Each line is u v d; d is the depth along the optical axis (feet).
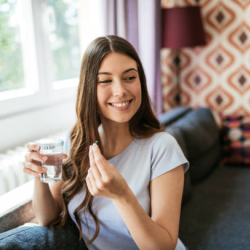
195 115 8.78
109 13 7.13
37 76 7.18
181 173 3.81
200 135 8.00
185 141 7.59
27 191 4.63
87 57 3.75
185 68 10.82
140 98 3.76
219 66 10.36
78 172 4.01
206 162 8.20
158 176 3.77
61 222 4.08
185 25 9.24
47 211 4.05
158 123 4.17
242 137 9.23
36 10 7.06
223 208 6.72
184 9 9.22
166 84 10.75
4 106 6.37
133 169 3.90
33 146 3.42
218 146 9.06
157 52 9.05
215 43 10.27
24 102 6.82
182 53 10.77
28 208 4.28
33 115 6.98
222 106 10.55
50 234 3.83
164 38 9.47
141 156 3.91
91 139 3.95
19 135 6.66
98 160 2.96
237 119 9.41
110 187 2.95
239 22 9.86
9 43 7.02
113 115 3.71
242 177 8.29
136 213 3.13
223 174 8.53
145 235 3.18
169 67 10.68
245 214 6.46
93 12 7.35
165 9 9.39
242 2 9.71
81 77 3.86
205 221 6.28
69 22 8.39
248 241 5.60
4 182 5.25
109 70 3.61
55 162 3.41
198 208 6.76
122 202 3.09
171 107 11.00
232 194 7.32
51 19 7.80
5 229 3.98
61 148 3.43
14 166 5.41
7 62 7.02
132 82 3.68
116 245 3.88
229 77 10.29
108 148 4.05
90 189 3.11
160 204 3.62
